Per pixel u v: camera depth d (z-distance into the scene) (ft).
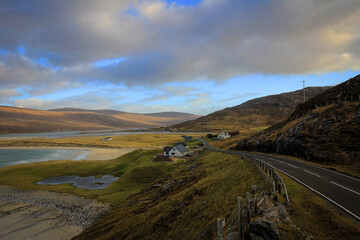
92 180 212.02
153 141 610.65
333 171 88.69
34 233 117.29
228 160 142.51
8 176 219.61
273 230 34.30
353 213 43.52
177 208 91.35
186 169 177.37
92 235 103.91
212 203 75.92
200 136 650.84
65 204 152.46
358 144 96.12
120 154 402.11
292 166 102.37
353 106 122.01
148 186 165.37
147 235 83.61
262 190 59.88
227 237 40.40
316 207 46.91
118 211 126.41
